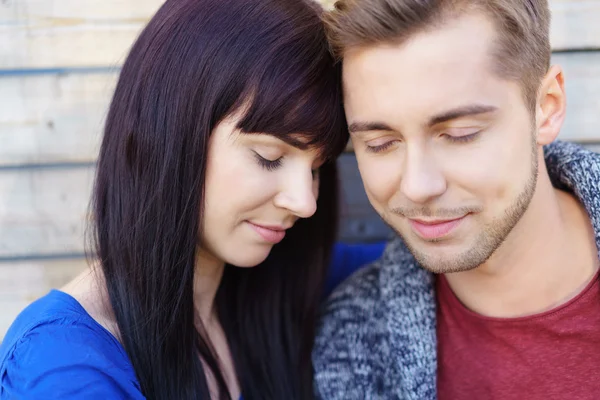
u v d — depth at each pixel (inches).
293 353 35.1
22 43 39.2
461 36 24.8
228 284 35.7
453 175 26.3
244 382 33.8
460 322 32.3
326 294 38.7
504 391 30.6
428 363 31.9
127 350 28.9
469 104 25.1
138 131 28.9
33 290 41.4
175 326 29.5
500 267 30.2
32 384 24.7
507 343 30.7
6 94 39.6
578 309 29.5
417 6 24.3
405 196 27.6
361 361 33.9
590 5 39.0
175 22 28.3
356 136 28.4
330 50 28.0
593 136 40.3
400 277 33.4
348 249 40.5
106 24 39.4
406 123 25.7
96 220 30.5
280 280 35.9
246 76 26.9
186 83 27.7
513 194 27.0
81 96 39.9
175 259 29.1
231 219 28.8
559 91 28.7
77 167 40.5
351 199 42.9
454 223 27.4
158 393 29.1
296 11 28.4
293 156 28.5
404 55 24.9
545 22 28.2
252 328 35.2
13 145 40.1
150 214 29.0
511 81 26.0
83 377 25.1
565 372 29.6
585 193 30.3
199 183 28.3
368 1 25.4
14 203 40.6
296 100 26.9
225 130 27.5
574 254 30.3
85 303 28.9
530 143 27.3
